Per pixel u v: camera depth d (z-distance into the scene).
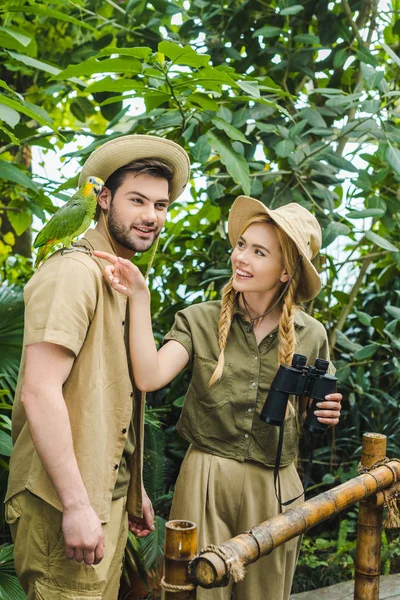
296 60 3.14
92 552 1.40
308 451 3.75
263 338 1.84
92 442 1.48
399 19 3.25
